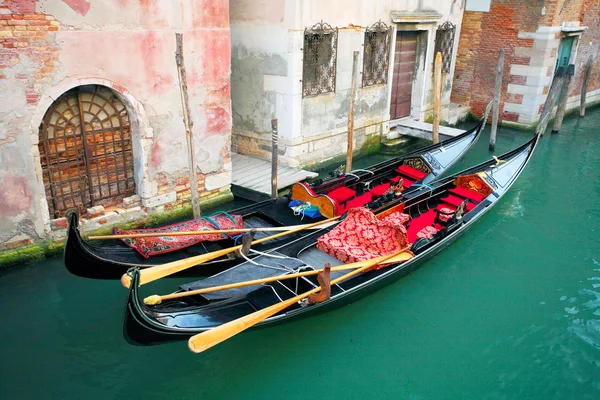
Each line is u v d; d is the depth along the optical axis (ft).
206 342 13.17
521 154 30.53
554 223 26.94
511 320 19.11
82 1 18.57
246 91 30.83
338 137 33.30
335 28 29.78
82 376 15.43
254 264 17.54
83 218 21.75
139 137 22.02
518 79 43.73
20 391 14.67
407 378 16.15
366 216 20.22
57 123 20.01
